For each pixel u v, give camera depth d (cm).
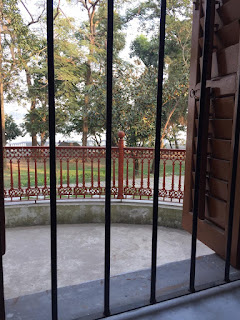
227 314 105
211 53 156
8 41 1246
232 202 123
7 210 425
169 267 138
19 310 102
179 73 1212
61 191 453
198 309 107
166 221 441
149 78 1001
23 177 1080
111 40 90
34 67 1307
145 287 120
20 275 290
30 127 1469
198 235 175
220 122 156
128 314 102
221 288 121
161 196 455
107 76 93
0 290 89
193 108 184
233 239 139
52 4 81
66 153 446
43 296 112
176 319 102
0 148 114
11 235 399
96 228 430
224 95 151
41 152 440
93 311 103
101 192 459
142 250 356
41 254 340
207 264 143
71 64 1376
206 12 109
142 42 1422
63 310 103
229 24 144
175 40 1311
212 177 163
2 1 1143
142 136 1018
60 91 1355
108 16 89
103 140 1549
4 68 1234
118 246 367
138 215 448
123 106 961
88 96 1138
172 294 115
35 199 457
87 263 318
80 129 1516
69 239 387
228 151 149
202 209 169
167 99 1135
